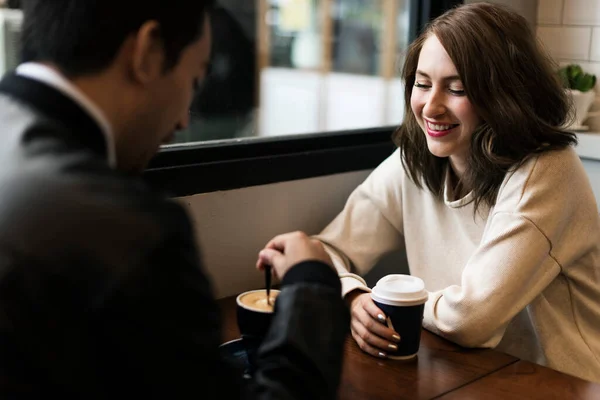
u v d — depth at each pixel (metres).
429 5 2.25
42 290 0.68
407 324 1.38
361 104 4.69
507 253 1.50
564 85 1.78
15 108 0.77
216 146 1.78
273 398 0.81
